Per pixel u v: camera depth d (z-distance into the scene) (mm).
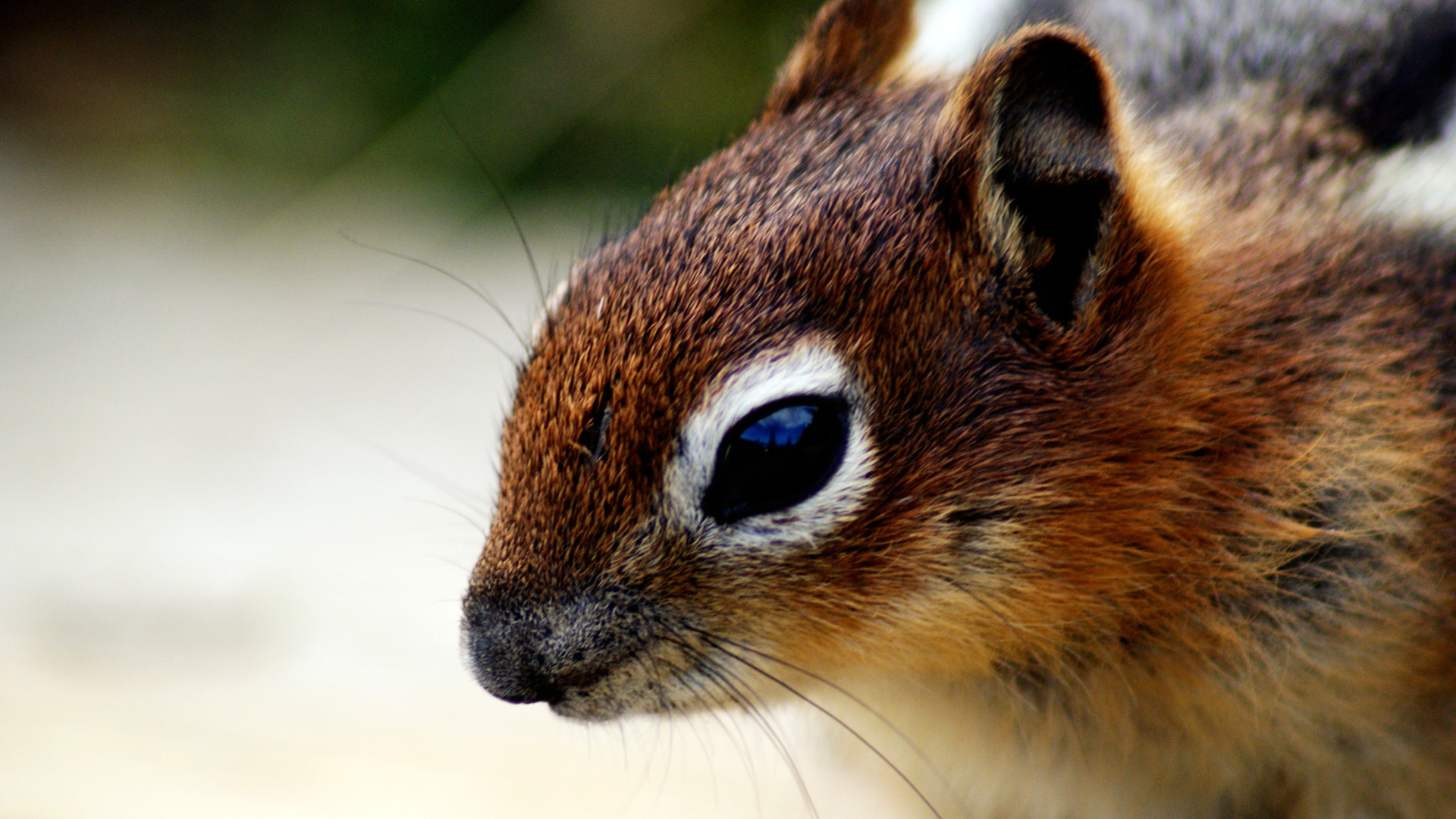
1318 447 1008
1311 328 1012
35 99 2994
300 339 2029
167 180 2777
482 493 1400
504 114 1999
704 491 1000
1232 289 1011
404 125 2418
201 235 2564
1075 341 1005
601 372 1001
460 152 2381
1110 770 1019
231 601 1157
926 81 1025
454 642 1104
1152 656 1010
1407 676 1010
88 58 3012
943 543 1004
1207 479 1008
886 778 1033
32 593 1174
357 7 2604
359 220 2391
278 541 1286
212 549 1259
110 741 1056
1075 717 1015
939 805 1032
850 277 1002
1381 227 1019
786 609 1002
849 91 1025
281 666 1082
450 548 1272
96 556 1251
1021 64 1003
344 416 1671
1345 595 1009
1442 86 1029
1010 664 1012
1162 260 1006
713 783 1049
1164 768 1019
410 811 1044
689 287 1002
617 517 1001
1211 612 1009
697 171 1017
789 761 1015
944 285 1003
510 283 2061
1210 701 1011
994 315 1004
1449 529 1010
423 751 1060
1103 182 1004
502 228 2258
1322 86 1031
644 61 2107
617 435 1001
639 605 1002
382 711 1070
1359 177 1022
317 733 1062
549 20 1977
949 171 1003
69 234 2619
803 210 1004
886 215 1004
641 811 1049
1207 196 1019
